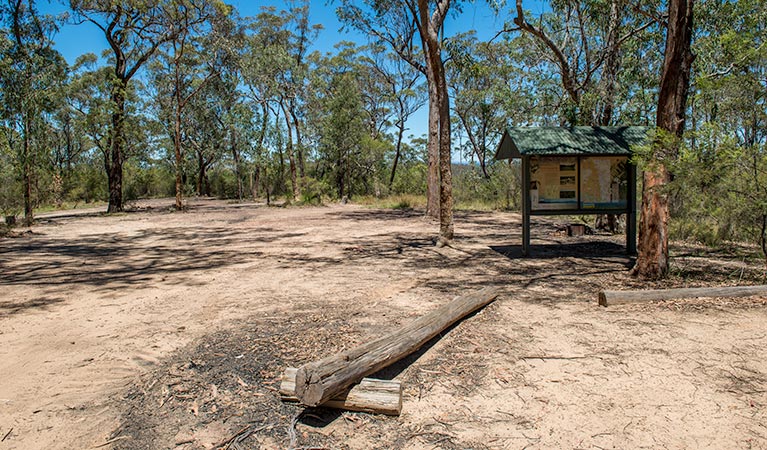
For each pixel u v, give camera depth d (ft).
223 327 17.72
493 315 18.47
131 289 24.91
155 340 16.40
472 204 91.71
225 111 142.20
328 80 133.80
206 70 121.08
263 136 107.14
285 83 109.81
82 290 24.76
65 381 13.12
